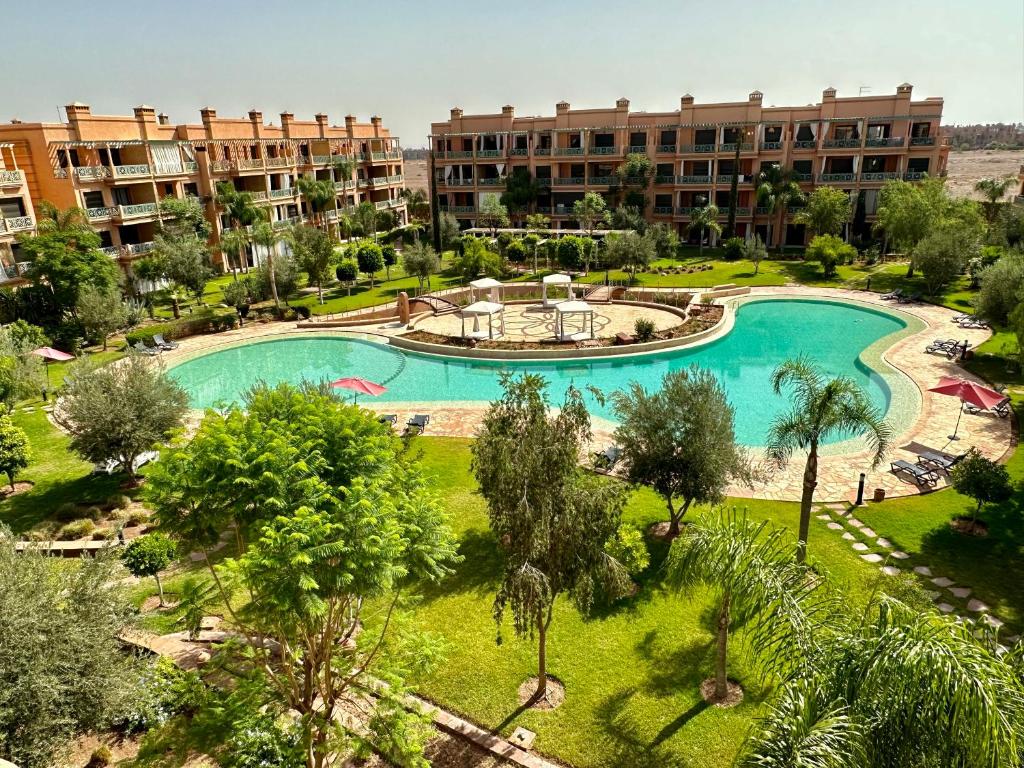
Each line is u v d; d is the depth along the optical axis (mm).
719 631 10703
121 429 18141
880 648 6645
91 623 9469
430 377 32094
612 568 10766
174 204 49156
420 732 9828
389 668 10195
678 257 60281
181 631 12805
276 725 9852
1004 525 16203
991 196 57094
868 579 13805
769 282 49219
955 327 35344
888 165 62312
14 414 25547
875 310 40812
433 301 44125
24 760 8344
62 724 8805
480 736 10641
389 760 10336
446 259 63250
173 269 42344
